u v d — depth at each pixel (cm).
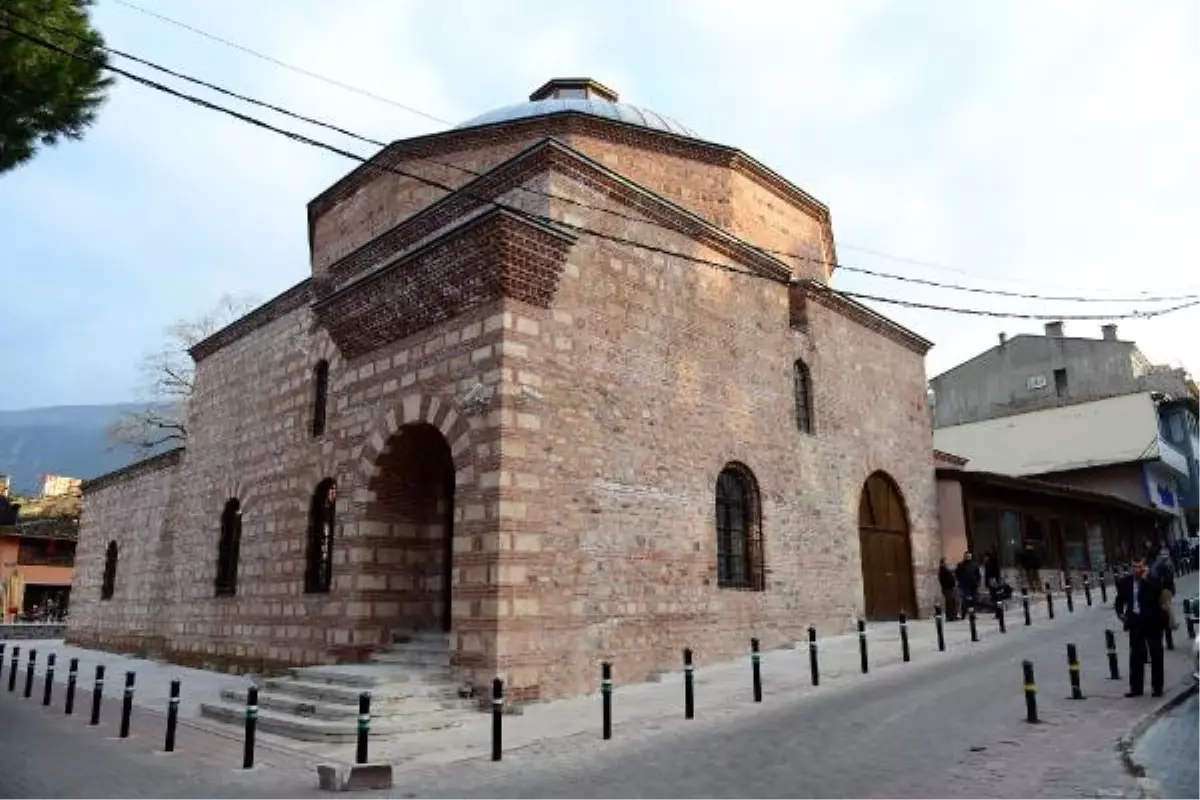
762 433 1819
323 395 1966
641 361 1560
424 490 1634
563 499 1361
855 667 1473
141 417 4362
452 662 1282
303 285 2078
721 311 1773
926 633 1884
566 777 845
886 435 2286
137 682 1825
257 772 928
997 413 4238
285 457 2002
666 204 1647
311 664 1702
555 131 1803
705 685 1361
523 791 800
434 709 1174
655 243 1645
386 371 1584
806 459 1942
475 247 1363
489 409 1329
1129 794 687
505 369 1327
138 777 909
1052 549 2916
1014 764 800
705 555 1600
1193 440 4244
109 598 2861
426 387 1473
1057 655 1485
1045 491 2755
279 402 2089
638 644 1428
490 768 903
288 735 1124
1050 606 2052
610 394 1485
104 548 2969
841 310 2202
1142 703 1077
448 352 1445
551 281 1409
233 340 2402
